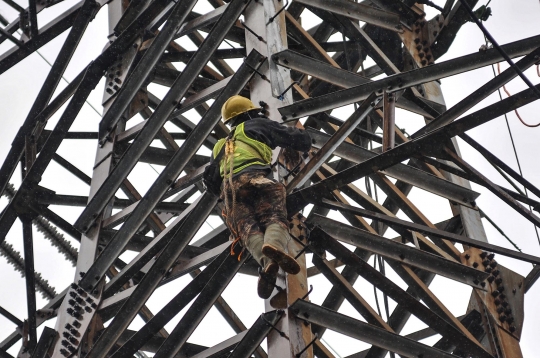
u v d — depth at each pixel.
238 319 23.78
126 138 24.61
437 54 25.33
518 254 18.02
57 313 23.58
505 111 17.12
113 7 27.36
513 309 20.98
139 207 21.52
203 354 19.50
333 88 26.84
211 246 24.67
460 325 19.81
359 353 25.08
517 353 20.44
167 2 25.16
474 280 20.12
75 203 25.17
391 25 23.41
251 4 22.33
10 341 26.06
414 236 21.08
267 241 15.88
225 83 22.34
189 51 25.83
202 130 20.83
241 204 16.81
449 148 17.44
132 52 25.48
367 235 18.89
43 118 27.23
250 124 17.45
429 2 24.81
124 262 25.56
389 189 21.64
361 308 18.45
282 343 17.27
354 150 20.16
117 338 20.20
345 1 22.95
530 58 17.75
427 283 23.59
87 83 25.03
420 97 23.98
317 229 17.70
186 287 19.17
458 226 23.00
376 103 18.34
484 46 19.22
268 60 20.73
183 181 21.88
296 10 26.02
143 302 20.03
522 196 18.59
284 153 19.38
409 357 17.92
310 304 17.45
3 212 24.61
